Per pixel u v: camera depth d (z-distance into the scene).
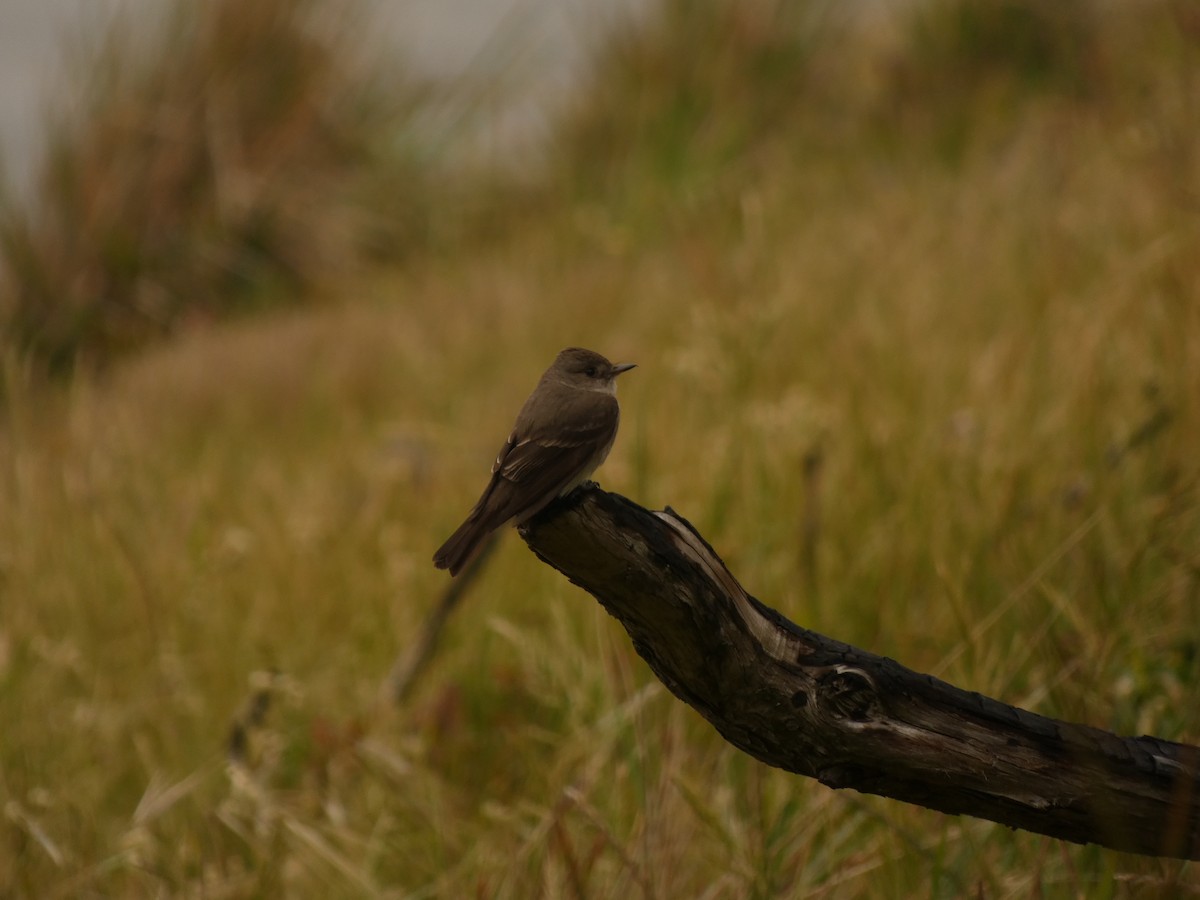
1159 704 6.87
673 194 20.45
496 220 22.56
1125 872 5.83
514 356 15.60
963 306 12.34
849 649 4.79
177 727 9.47
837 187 18.89
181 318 21.33
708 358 11.65
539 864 7.16
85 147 21.84
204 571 10.80
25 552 11.34
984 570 8.43
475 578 9.50
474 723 9.02
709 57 22.55
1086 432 9.42
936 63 21.44
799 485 9.73
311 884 7.62
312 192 22.72
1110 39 18.16
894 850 6.73
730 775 7.53
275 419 15.60
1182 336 9.65
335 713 9.34
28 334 20.81
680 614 4.73
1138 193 13.02
